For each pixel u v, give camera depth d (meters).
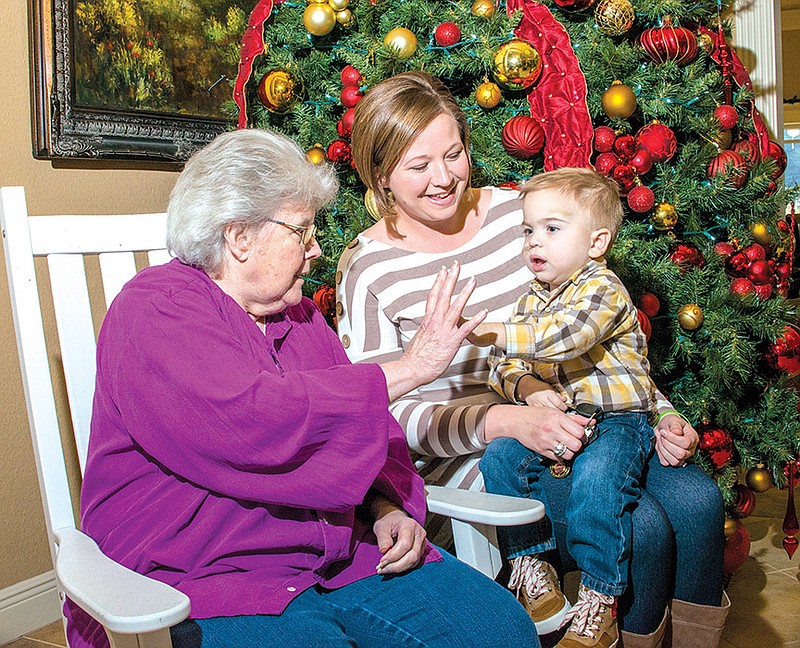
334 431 1.36
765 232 2.56
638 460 1.68
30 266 1.62
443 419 1.80
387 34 2.34
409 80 1.86
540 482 1.76
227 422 1.30
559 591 1.68
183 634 1.29
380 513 1.56
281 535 1.39
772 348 2.62
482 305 1.92
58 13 2.61
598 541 1.60
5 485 2.62
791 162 8.58
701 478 1.75
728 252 2.51
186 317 1.37
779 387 2.67
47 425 1.60
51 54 2.61
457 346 1.51
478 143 2.35
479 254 1.96
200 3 3.04
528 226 1.81
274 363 1.49
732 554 2.64
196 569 1.36
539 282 1.88
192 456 1.33
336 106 2.58
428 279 1.93
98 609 1.14
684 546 1.69
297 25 2.53
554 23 2.28
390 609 1.43
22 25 2.62
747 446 2.65
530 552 1.70
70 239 1.68
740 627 2.50
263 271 1.46
